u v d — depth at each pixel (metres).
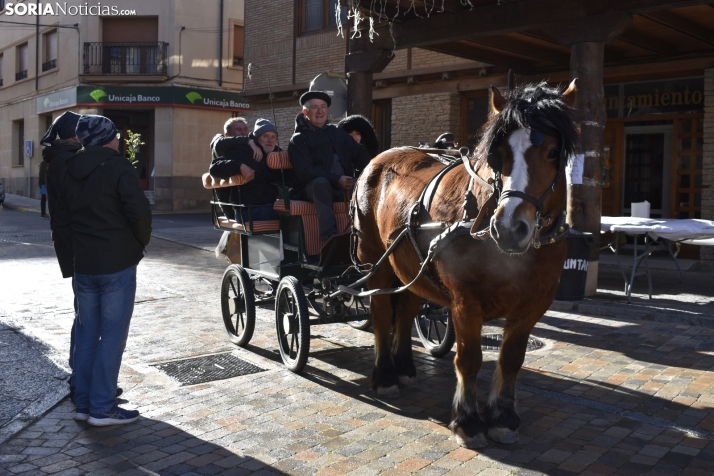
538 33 11.06
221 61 28.80
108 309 4.80
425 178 5.02
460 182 4.51
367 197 5.65
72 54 29.53
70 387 5.29
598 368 6.24
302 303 5.98
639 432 4.75
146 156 30.17
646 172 13.20
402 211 5.02
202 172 28.75
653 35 11.23
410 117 15.15
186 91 27.97
